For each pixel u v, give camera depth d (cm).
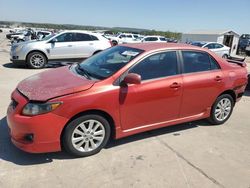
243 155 399
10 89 699
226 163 373
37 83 371
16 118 327
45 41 1091
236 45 3325
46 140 330
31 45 1060
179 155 386
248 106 662
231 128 500
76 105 333
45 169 334
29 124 321
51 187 302
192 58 446
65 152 374
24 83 387
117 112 368
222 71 480
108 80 362
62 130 338
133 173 336
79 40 1143
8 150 373
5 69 1027
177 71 424
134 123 393
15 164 341
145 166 352
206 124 511
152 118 409
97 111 357
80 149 360
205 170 352
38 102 324
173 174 339
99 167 344
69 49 1122
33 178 315
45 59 1097
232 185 325
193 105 451
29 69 1059
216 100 485
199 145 422
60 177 320
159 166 354
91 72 398
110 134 388
